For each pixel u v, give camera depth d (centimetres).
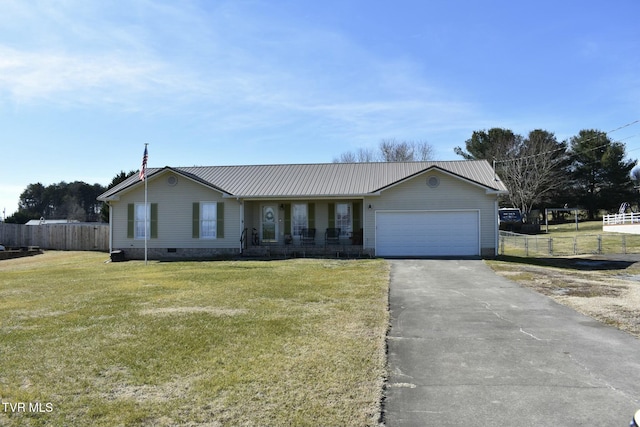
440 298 1072
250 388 531
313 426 445
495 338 741
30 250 2822
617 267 1706
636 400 500
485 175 2244
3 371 588
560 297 1056
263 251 2188
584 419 457
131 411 474
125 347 684
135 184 2250
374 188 2188
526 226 4131
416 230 2088
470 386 544
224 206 2233
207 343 702
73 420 457
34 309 966
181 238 2250
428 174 2083
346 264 1764
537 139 4959
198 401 497
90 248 3025
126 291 1186
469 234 2061
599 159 5669
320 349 673
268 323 823
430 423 453
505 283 1270
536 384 548
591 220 5762
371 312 913
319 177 2388
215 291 1163
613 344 699
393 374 584
